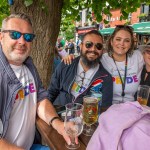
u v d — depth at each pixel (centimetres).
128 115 142
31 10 338
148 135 127
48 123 194
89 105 181
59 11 368
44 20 346
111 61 291
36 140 222
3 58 188
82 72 281
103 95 269
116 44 284
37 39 351
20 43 193
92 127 183
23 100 196
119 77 286
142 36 1123
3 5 499
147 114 144
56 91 300
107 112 153
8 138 190
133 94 290
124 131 133
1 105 181
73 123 159
